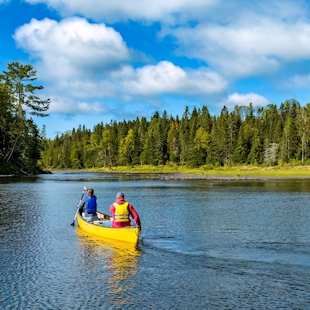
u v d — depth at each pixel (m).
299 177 66.62
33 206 23.36
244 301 7.85
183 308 7.48
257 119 138.00
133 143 134.00
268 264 10.61
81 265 10.42
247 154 109.38
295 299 7.96
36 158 83.44
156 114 175.62
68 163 151.00
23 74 65.62
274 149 104.19
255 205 24.28
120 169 126.00
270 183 49.31
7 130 66.88
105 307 7.54
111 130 151.75
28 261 10.80
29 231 15.23
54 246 12.66
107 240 13.55
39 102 67.88
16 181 50.56
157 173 92.88
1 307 7.57
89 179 60.62
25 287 8.66
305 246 12.77
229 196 30.59
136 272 9.78
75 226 16.41
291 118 111.06
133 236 12.72
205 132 120.00
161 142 127.94
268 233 14.98
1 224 16.83
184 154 117.88
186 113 160.88
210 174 81.12
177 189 38.81
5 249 12.20
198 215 19.77
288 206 23.64
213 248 12.45
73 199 27.52
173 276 9.48
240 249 12.34
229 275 9.57
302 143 102.56
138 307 7.53
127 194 32.66
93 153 145.88
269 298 8.02
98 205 24.27
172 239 13.84
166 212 20.94
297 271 9.93
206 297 8.05
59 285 8.79
